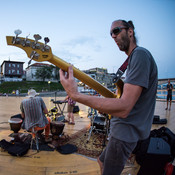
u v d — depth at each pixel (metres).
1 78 75.94
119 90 1.21
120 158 1.01
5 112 7.35
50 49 0.96
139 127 0.97
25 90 53.94
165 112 7.85
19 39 0.92
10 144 3.08
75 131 4.44
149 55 0.94
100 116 4.45
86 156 2.88
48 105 11.01
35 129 3.13
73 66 1.04
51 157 2.80
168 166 1.27
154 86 0.99
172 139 1.47
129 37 1.03
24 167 2.45
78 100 0.88
